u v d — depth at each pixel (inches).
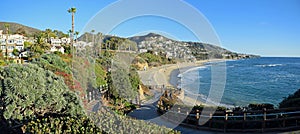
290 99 305.4
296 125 250.1
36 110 170.2
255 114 252.5
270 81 1117.7
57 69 261.9
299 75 1376.7
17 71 171.6
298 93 315.6
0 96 167.2
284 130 243.9
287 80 1157.7
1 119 166.2
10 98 164.2
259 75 1360.7
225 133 235.8
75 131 131.0
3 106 167.2
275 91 845.2
